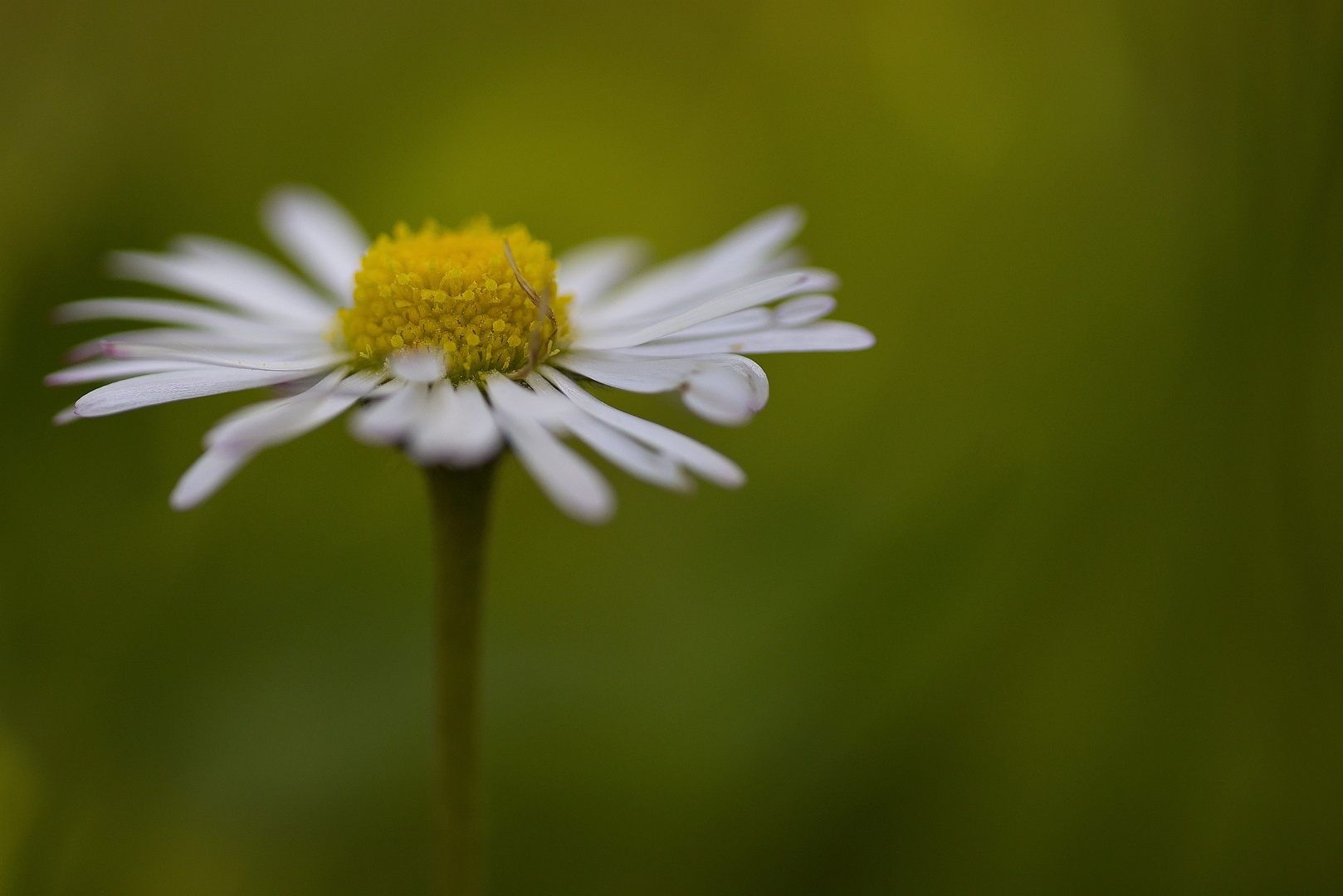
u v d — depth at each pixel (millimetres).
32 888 95
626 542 108
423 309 87
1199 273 99
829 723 97
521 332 88
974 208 108
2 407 103
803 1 125
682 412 111
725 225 127
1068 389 100
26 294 106
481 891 87
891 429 106
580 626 103
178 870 96
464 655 86
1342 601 96
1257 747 96
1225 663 96
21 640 99
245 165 120
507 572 108
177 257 98
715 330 87
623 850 97
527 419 83
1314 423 96
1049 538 98
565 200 132
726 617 103
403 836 97
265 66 123
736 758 97
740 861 96
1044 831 95
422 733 100
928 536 99
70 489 103
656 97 133
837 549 101
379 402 84
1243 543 97
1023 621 98
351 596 103
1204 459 97
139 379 85
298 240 102
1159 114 105
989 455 99
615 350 88
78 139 112
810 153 122
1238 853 94
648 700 100
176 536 103
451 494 86
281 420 82
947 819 95
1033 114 109
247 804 97
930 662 97
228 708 99
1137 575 97
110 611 100
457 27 133
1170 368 99
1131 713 96
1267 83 98
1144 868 95
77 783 97
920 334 107
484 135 132
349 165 126
